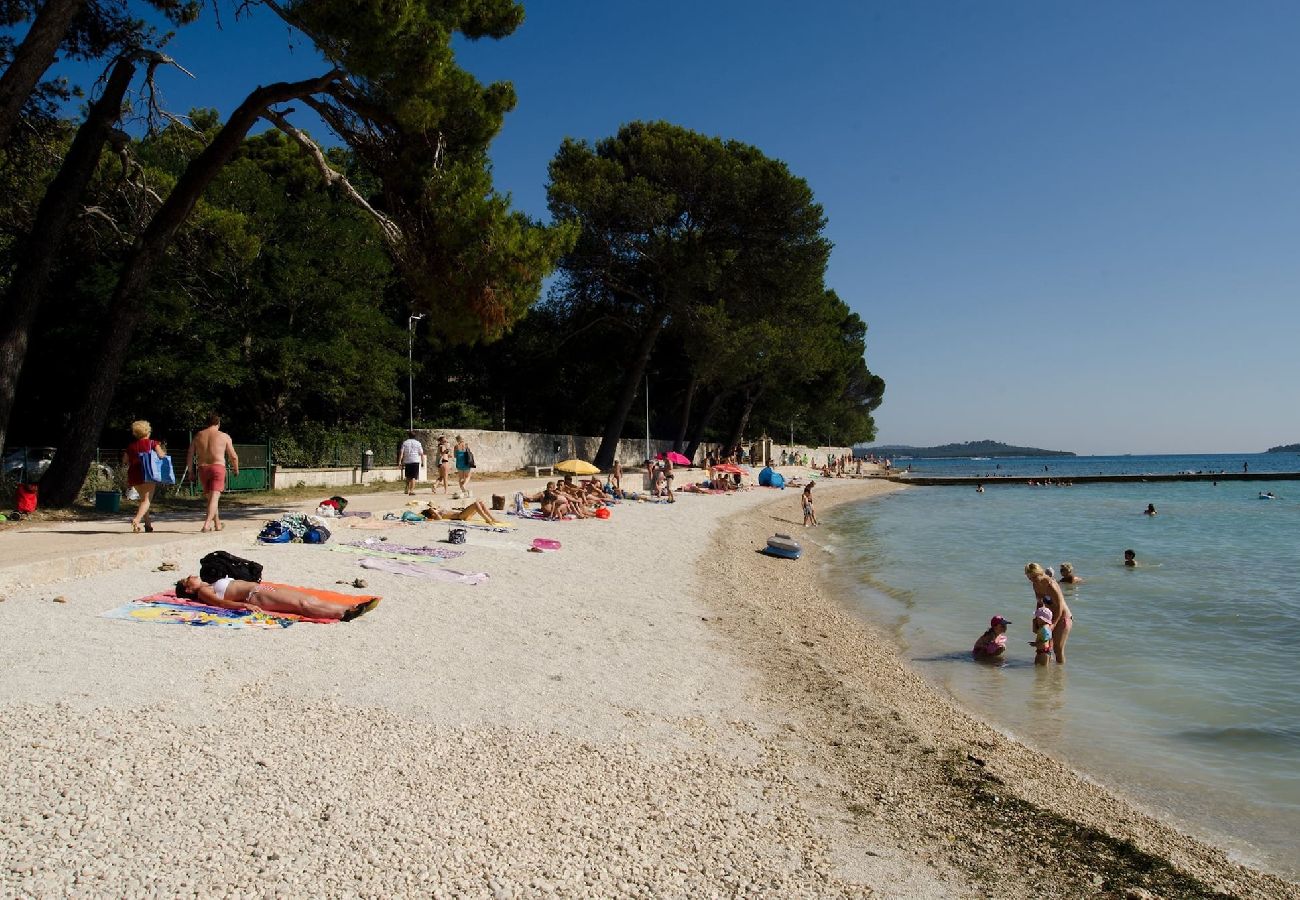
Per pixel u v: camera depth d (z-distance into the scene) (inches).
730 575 639.1
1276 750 301.9
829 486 2363.4
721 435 2837.1
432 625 361.7
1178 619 549.6
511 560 559.2
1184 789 264.8
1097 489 2628.0
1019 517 1482.5
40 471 877.8
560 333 1768.0
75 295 1011.3
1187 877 193.2
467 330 696.4
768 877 172.7
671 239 1593.3
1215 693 376.5
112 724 216.4
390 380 1321.4
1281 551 943.7
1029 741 309.0
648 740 249.9
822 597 616.4
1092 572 773.3
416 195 680.4
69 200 637.9
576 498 908.0
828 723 290.4
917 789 235.6
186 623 321.7
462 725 243.1
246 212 1105.4
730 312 1704.0
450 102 661.9
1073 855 200.2
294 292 1125.1
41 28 561.0
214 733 217.2
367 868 156.6
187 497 828.0
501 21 718.5
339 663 291.6
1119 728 326.0
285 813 175.8
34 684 242.1
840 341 2684.5
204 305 1102.4
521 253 677.3
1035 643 427.5
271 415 1216.2
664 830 189.3
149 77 679.1
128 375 1003.9
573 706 274.2
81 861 150.9
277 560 469.1
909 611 572.1
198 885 146.2
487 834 175.6
